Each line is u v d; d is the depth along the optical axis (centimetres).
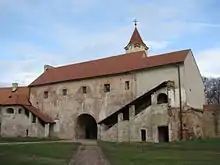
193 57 3706
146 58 3919
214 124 3356
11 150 2084
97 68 4284
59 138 4166
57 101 4431
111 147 2548
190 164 1465
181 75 3372
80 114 4156
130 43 5597
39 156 1792
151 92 3347
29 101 4734
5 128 4462
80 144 2923
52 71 4944
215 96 6950
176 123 3212
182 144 2709
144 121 3319
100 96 4009
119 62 4159
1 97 5119
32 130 4328
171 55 3641
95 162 1580
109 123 3728
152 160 1628
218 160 1639
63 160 1625
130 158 1730
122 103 3788
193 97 3516
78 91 4241
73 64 4809
